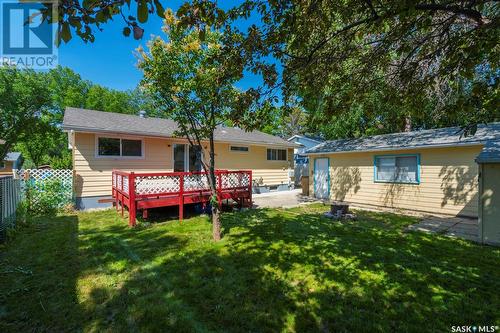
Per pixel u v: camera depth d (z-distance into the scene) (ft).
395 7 7.30
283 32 8.91
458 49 9.02
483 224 16.21
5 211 16.88
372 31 9.76
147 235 17.93
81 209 27.66
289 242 16.20
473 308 8.93
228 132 45.42
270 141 47.50
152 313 8.83
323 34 9.88
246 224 21.15
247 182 29.50
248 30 9.19
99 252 14.60
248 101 10.89
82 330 8.02
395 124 13.94
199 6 7.34
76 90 82.38
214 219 16.81
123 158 30.73
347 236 17.66
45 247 15.43
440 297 9.62
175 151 35.96
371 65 11.40
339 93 12.14
